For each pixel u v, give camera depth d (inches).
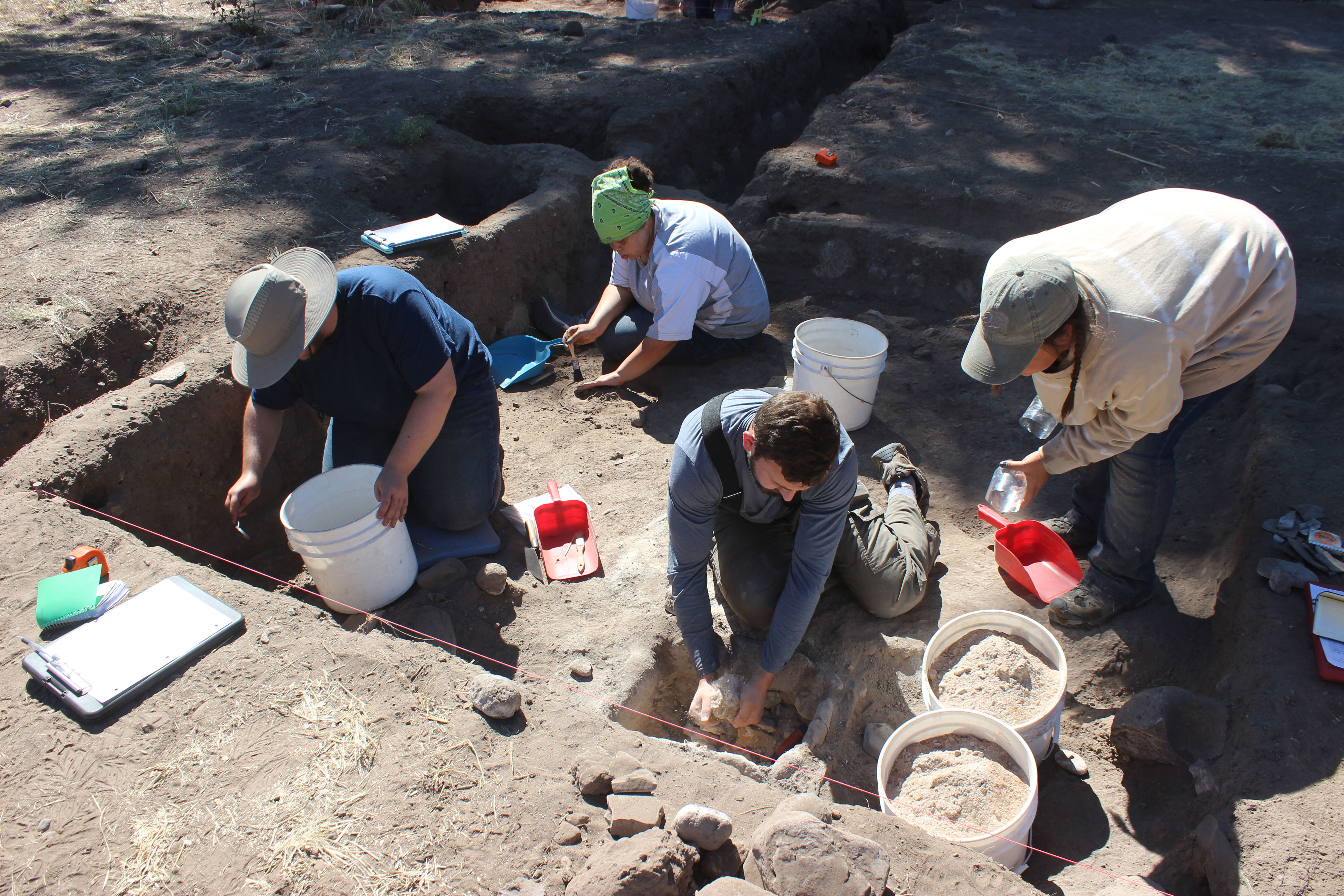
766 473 79.2
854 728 106.2
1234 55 284.5
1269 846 79.4
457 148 215.6
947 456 148.5
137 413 121.3
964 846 73.8
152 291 150.9
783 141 287.3
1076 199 194.7
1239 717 93.3
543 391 168.2
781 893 66.9
